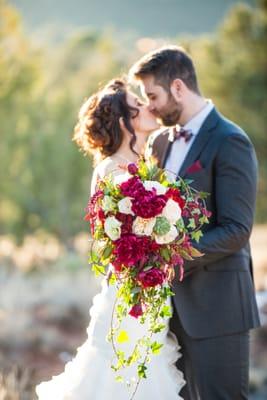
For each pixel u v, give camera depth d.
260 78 22.61
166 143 5.00
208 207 4.66
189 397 4.80
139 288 4.17
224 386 4.66
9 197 25.56
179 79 4.79
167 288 4.21
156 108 4.82
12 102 23.33
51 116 25.59
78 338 11.57
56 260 16.73
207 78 22.83
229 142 4.62
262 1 23.88
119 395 4.51
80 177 25.66
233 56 23.05
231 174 4.58
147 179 4.20
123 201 4.08
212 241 4.50
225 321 4.62
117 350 4.52
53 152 25.30
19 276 14.71
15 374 6.43
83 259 16.80
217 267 4.66
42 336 10.91
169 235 4.09
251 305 4.75
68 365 4.73
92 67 30.27
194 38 24.31
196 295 4.65
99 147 4.79
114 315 4.54
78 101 26.45
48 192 25.52
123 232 4.10
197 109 4.84
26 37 21.84
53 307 12.41
